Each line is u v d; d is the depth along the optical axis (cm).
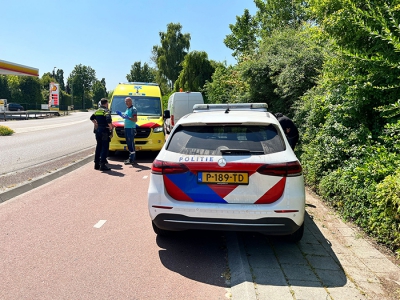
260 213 334
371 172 425
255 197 339
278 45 1212
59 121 3481
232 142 363
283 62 1012
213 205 342
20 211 518
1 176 718
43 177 717
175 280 321
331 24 514
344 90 538
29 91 7650
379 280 313
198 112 484
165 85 5447
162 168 359
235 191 341
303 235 422
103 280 318
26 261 354
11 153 1108
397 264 345
